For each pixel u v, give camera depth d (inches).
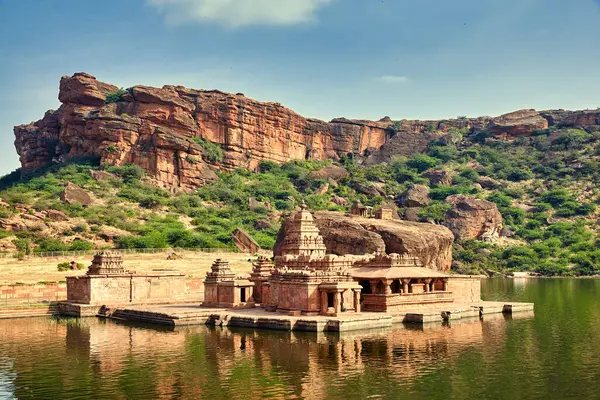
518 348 1929.1
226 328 2381.9
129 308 2783.0
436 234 4259.4
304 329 2272.4
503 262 6378.0
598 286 4709.6
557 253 6609.3
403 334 2192.4
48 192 6215.6
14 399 1419.8
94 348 1972.2
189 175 7411.4
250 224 6555.1
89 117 7391.7
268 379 1562.5
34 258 4244.6
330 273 2496.3
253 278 2955.2
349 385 1503.4
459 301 3029.0
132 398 1416.1
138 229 5492.1
